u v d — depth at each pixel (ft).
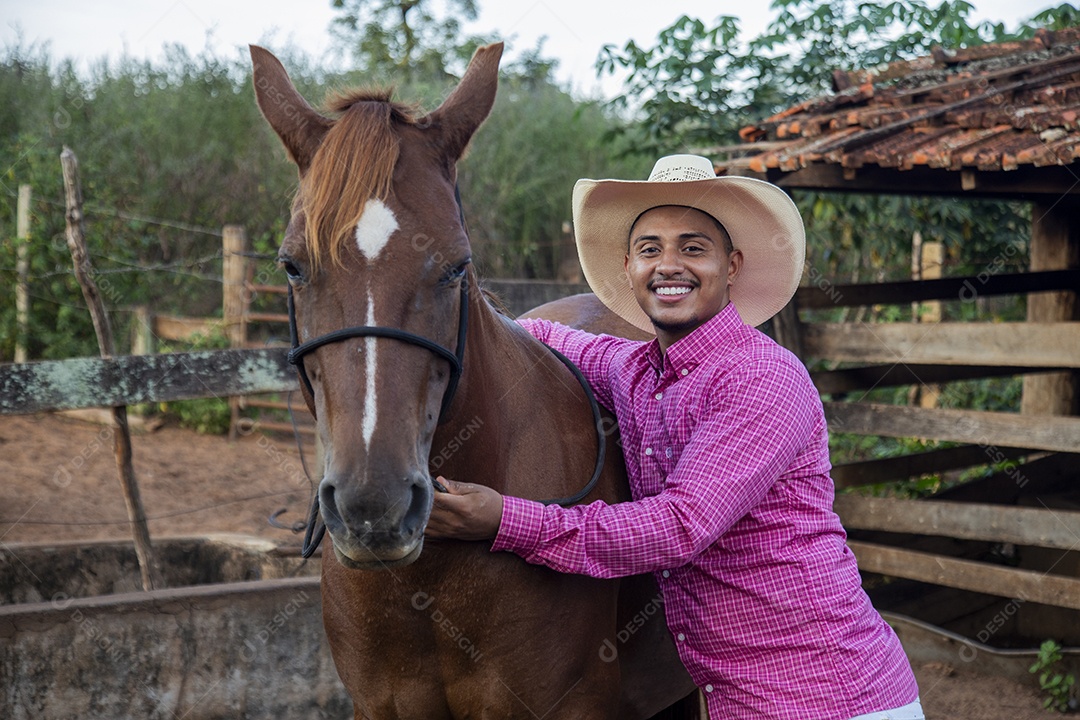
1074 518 12.50
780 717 5.64
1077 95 13.14
